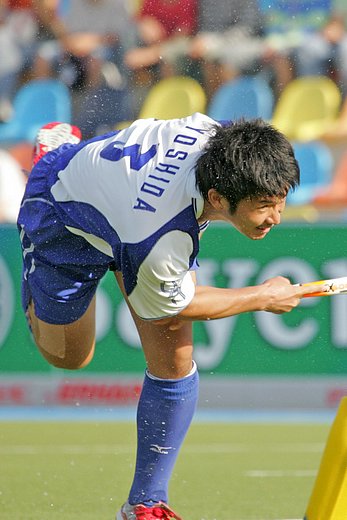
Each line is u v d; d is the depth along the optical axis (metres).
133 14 35.62
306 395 27.39
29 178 13.49
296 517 15.52
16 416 26.59
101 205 11.60
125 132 12.13
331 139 33.59
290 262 27.33
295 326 27.38
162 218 10.81
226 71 35.12
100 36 35.47
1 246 27.16
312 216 29.66
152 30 35.59
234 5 35.47
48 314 13.86
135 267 11.08
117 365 27.30
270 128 10.70
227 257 27.31
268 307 11.78
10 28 36.44
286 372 27.39
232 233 27.31
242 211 10.62
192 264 11.91
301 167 33.06
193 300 11.49
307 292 11.88
